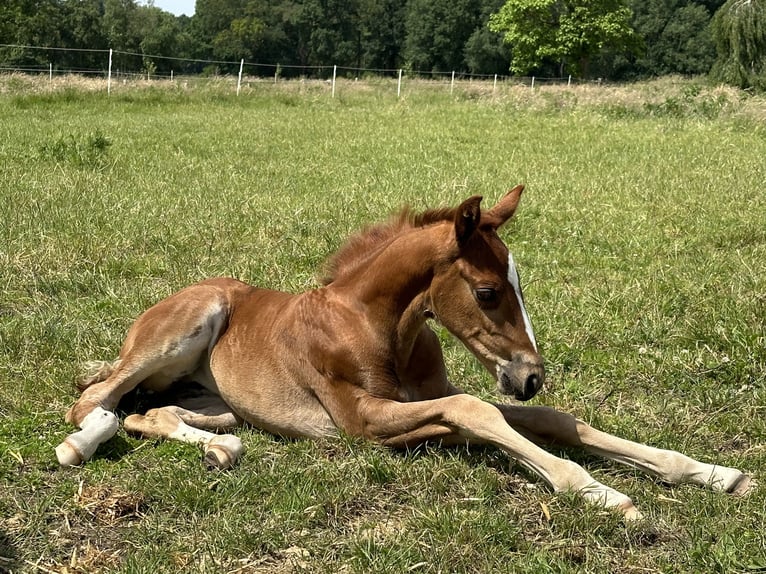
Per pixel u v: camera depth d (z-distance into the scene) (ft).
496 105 75.25
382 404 11.78
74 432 12.73
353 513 10.68
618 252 23.36
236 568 9.46
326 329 12.25
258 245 22.82
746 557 9.28
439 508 10.37
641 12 218.18
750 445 12.52
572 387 14.70
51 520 10.48
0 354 15.43
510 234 25.13
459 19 235.20
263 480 11.17
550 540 9.88
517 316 11.21
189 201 27.84
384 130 53.06
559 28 152.46
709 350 15.99
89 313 17.61
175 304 13.53
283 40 268.82
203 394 14.34
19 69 116.57
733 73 92.89
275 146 44.19
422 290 11.73
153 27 236.43
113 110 64.59
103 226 24.22
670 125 58.18
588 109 69.92
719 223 26.53
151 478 11.21
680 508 10.43
